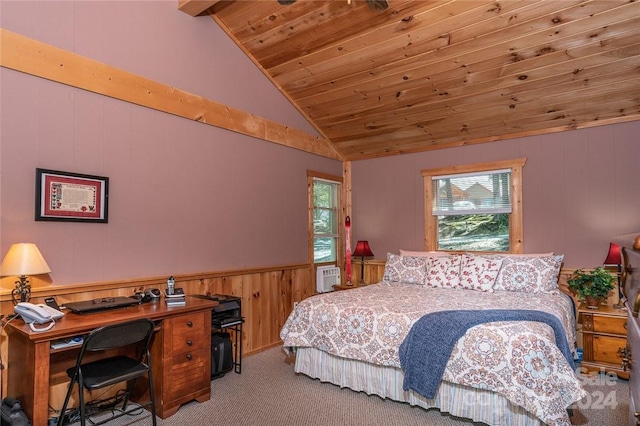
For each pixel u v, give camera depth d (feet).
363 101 14.30
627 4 8.83
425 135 15.49
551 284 11.77
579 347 11.91
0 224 7.80
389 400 9.32
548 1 9.21
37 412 6.76
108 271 9.49
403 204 16.76
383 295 11.39
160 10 10.84
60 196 8.66
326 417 8.53
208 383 9.50
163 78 10.85
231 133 12.83
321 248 17.17
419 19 10.58
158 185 10.63
